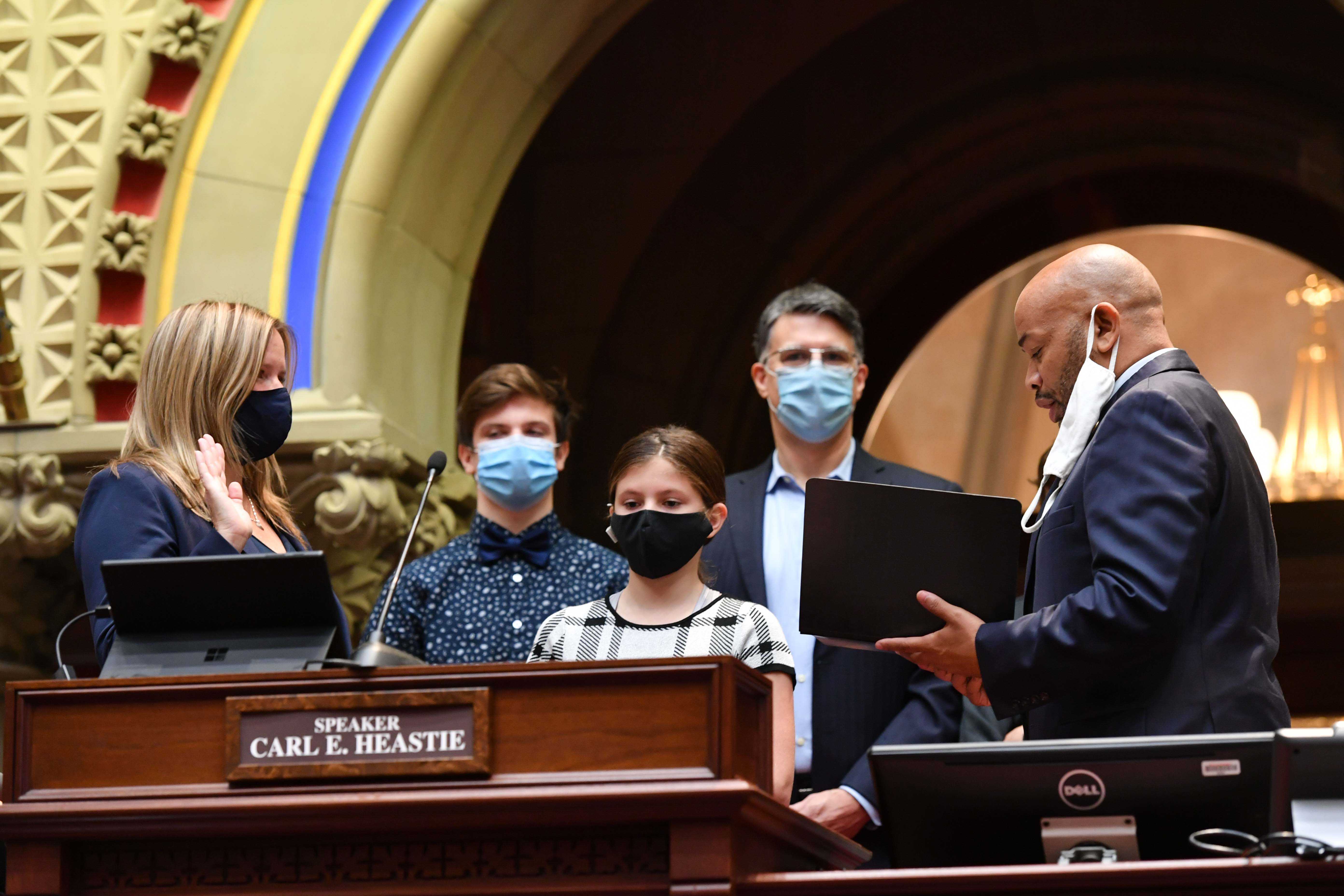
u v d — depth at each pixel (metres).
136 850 3.74
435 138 8.54
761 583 6.22
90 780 3.73
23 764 3.75
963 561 4.59
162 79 8.48
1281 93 12.77
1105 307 4.80
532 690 3.60
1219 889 3.41
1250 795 3.64
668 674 3.54
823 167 13.27
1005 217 14.60
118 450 8.00
